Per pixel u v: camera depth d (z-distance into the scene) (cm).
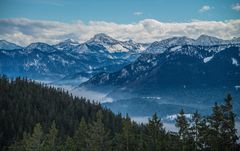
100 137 8744
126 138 8419
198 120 6481
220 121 5659
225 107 5622
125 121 8556
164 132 8175
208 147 6228
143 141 8269
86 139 8812
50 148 9025
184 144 6775
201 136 6262
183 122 6856
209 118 5769
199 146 6425
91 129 8962
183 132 6819
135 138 8706
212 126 5716
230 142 5616
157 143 7894
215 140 5697
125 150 8381
